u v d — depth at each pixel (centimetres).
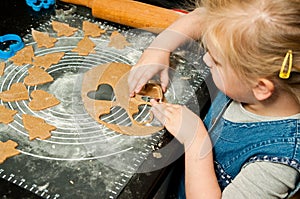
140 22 94
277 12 63
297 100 71
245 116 79
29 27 92
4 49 85
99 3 94
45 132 69
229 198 71
